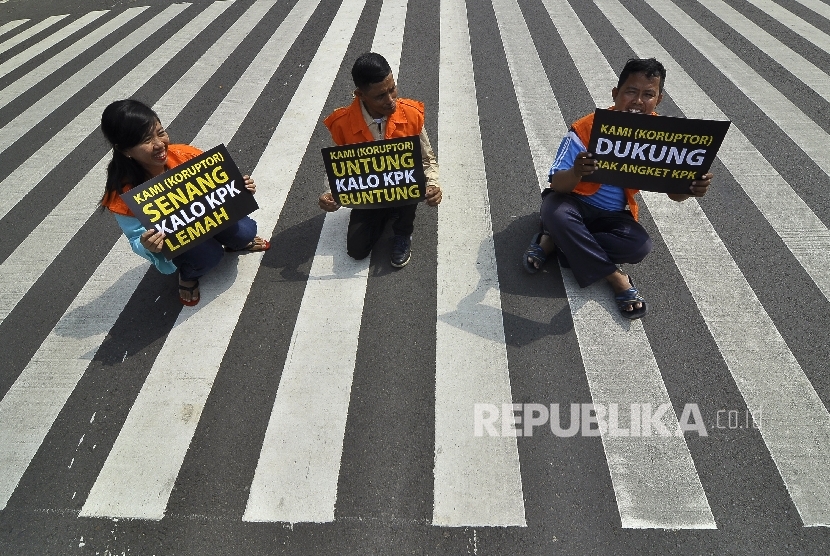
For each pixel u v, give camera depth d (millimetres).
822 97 4652
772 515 2223
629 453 2432
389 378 2773
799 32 5664
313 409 2662
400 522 2270
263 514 2316
